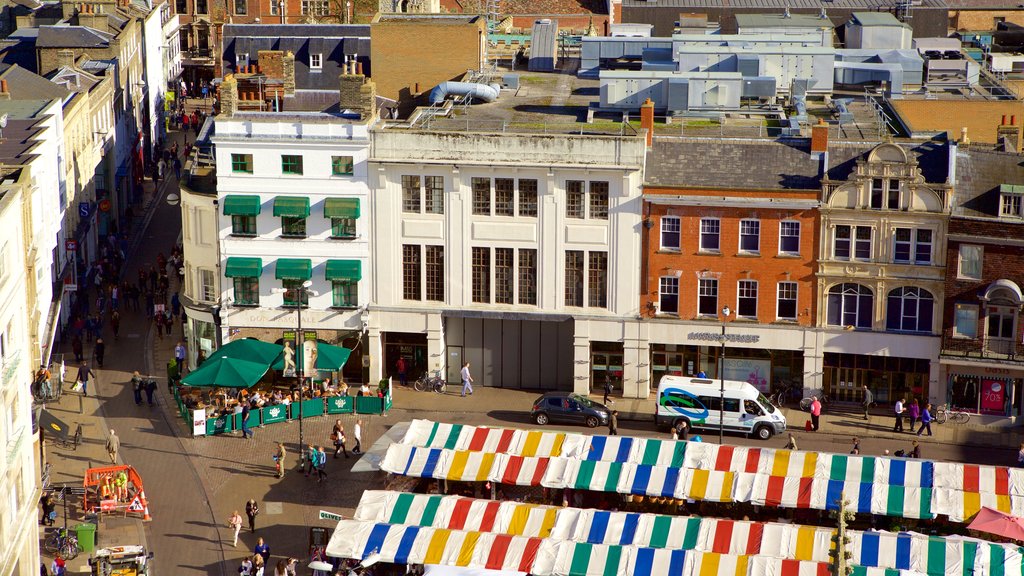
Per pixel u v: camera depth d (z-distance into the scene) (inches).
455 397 3705.7
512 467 2915.8
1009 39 5605.3
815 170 3521.2
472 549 2596.0
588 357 3678.6
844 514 1833.2
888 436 3449.8
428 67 4318.4
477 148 3558.1
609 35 5433.1
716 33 5034.5
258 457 3366.1
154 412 3614.7
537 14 6289.4
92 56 5290.4
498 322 3732.8
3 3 6407.5
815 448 3371.1
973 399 3531.0
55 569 2743.6
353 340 3757.4
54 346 3973.9
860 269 3501.5
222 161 3629.4
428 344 3722.9
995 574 2487.7
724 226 3533.5
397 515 2728.8
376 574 2723.9
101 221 4869.6
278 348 3644.2
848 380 3607.3
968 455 3344.0
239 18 6983.3
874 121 3890.3
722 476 2861.7
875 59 4473.4
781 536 2608.3
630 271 3597.4
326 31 4805.6
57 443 3403.1
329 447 3417.8
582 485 2864.2
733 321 3587.6
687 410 3452.3
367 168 3607.3
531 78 4490.7
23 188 3046.3
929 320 3511.3
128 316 4269.2
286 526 3024.1
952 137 3720.5
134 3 6584.6
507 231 3617.1
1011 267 3400.6
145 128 5925.2
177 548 2930.6
